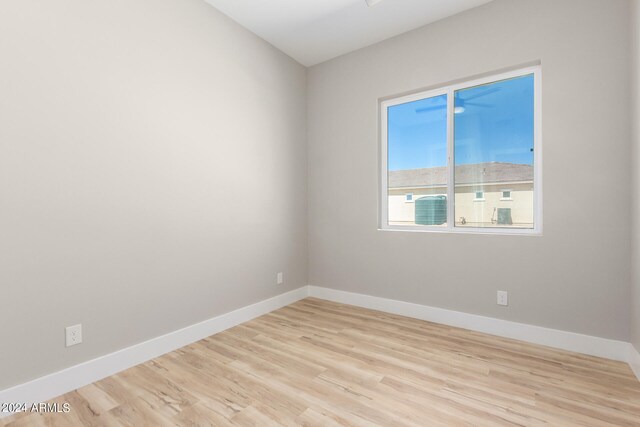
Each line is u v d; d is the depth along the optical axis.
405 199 3.20
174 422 1.55
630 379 1.90
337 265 3.55
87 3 1.88
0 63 1.56
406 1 2.60
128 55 2.08
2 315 1.58
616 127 2.14
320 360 2.18
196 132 2.53
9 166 1.60
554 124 2.34
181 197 2.42
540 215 2.49
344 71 3.45
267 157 3.22
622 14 2.11
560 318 2.34
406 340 2.50
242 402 1.71
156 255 2.26
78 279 1.86
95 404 1.69
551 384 1.86
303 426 1.52
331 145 3.57
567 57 2.29
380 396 1.76
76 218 1.84
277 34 3.09
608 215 2.17
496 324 2.60
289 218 3.51
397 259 3.12
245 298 2.97
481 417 1.57
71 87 1.82
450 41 2.79
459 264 2.77
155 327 2.25
